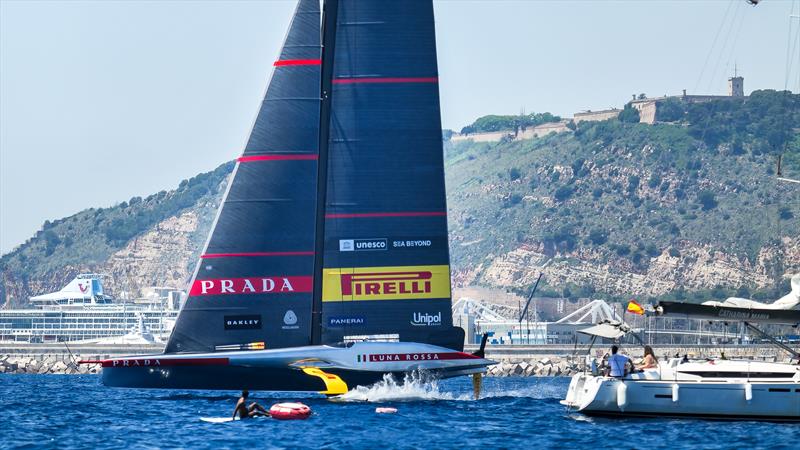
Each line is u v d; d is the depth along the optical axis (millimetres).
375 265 168875
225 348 167875
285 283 168625
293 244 169125
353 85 170000
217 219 169000
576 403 152750
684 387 143625
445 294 169250
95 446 128875
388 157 169625
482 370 169875
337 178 169500
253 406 154500
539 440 133125
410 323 168750
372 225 169125
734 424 142375
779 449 124688
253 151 169500
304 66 170250
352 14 170125
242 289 168375
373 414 156875
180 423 149000
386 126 169750
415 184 169500
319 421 149125
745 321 143375
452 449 126812
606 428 141500
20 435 139375
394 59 170000
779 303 146000
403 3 170375
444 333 169125
